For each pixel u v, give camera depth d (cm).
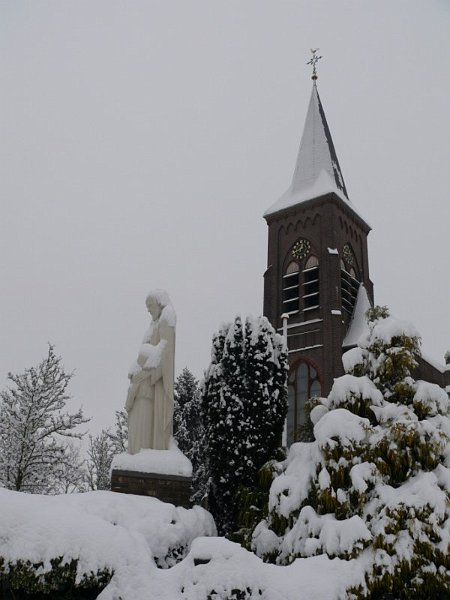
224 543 1098
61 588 989
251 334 1997
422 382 1466
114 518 1277
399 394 1479
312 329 5797
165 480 1545
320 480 1324
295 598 1053
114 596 1003
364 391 1472
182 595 1027
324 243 6103
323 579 1105
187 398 3412
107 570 1018
